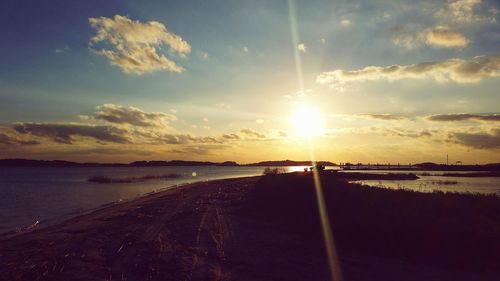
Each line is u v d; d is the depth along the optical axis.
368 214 14.53
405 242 11.80
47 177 104.00
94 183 69.38
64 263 10.53
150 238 14.07
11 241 14.09
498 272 9.73
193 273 9.52
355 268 10.10
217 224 17.14
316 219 16.14
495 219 16.41
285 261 10.80
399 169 151.88
